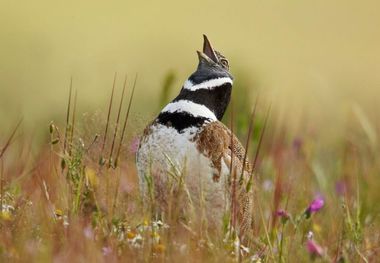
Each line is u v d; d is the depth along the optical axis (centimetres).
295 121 1767
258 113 1389
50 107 1744
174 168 990
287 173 1278
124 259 864
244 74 1691
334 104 1753
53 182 1057
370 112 1859
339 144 1509
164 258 879
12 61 2031
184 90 1075
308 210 1014
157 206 984
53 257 845
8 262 843
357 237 1008
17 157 1197
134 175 1110
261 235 1062
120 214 947
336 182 1295
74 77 2011
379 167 1340
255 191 1105
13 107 1744
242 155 1066
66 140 1005
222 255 892
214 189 1015
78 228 893
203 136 1020
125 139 1043
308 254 943
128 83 1958
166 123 1029
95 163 1005
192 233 923
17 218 927
